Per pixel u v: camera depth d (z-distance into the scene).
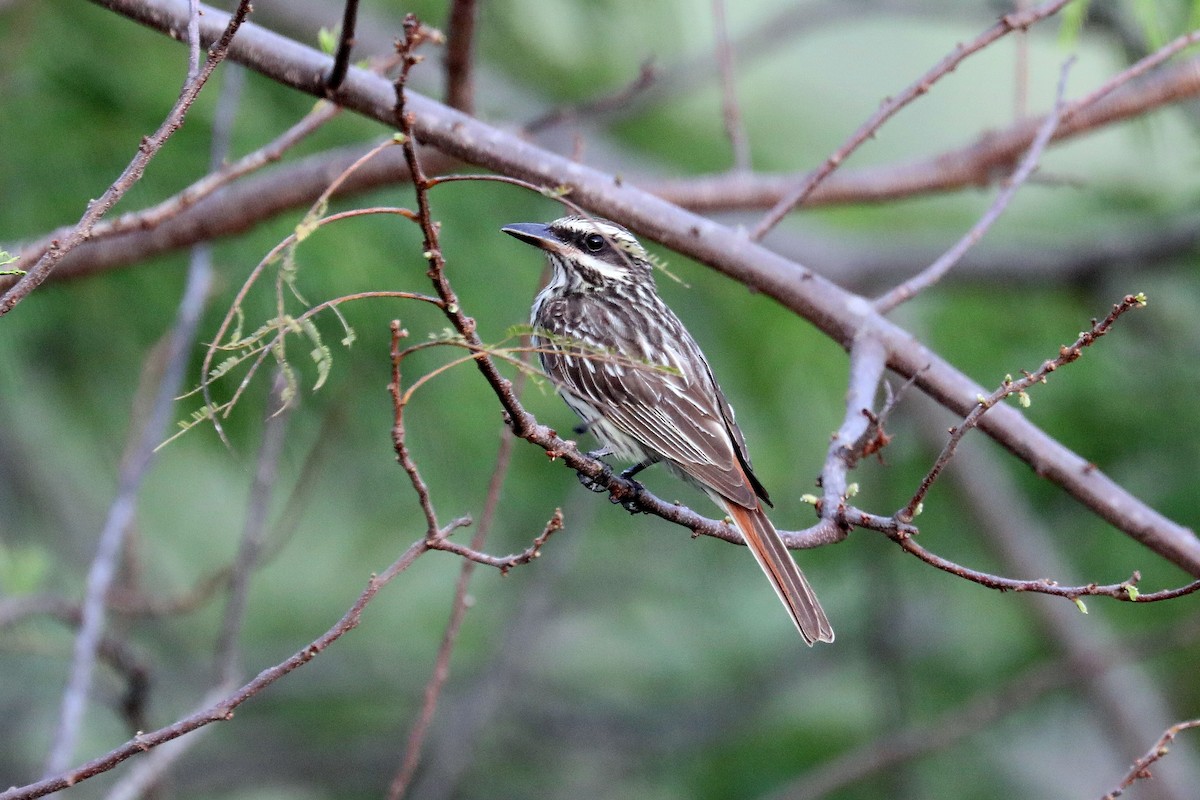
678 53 14.26
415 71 12.01
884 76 19.30
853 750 14.41
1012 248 14.57
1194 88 9.79
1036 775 15.02
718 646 16.16
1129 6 11.29
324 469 11.05
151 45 10.55
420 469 10.92
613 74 13.96
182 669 14.91
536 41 13.80
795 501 13.68
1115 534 13.78
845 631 15.77
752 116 17.06
